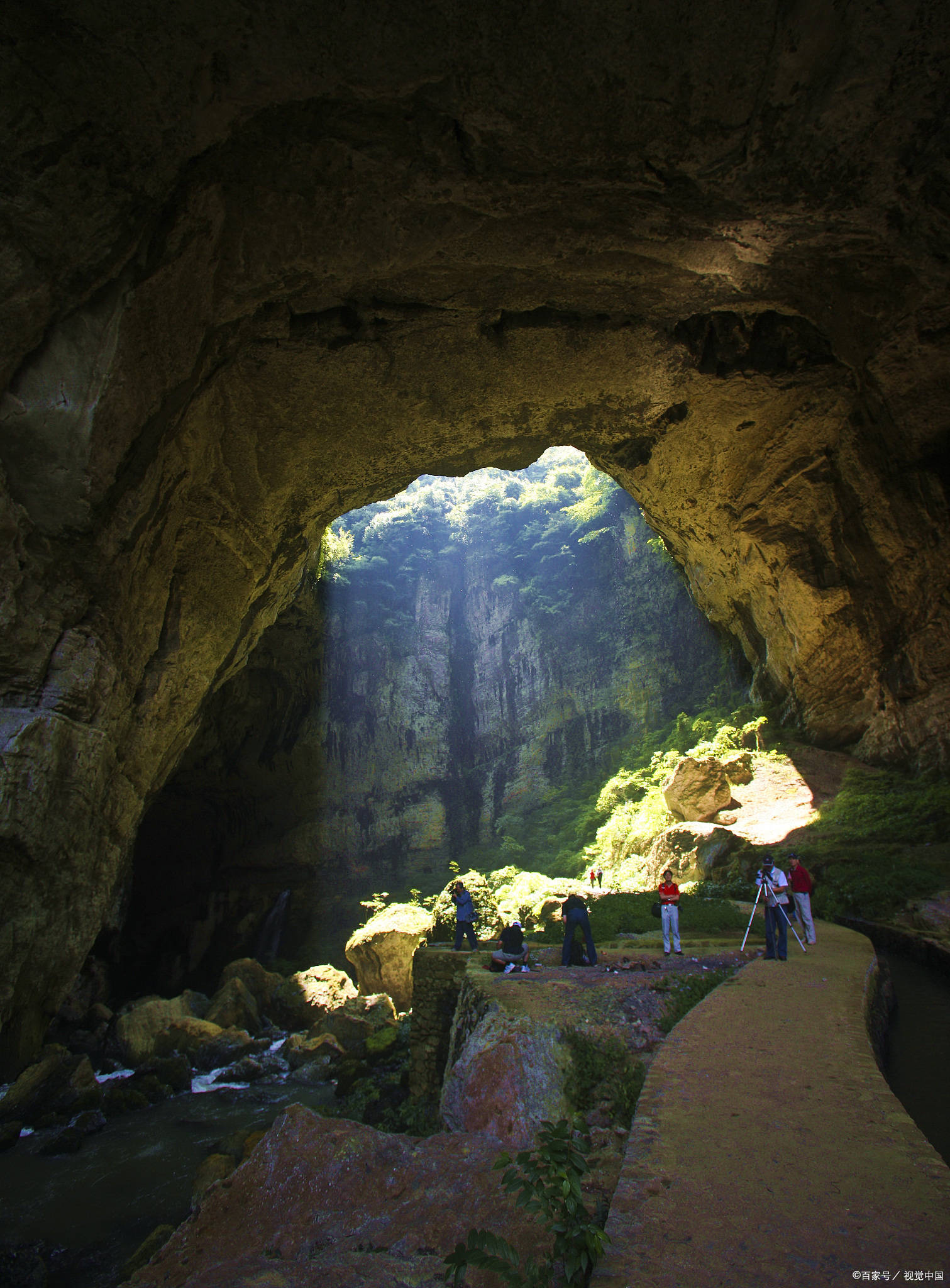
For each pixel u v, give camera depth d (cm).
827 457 1667
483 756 3819
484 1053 564
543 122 801
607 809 2902
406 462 1659
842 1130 346
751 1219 269
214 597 1567
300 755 3272
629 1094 504
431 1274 305
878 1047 569
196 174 812
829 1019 544
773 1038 502
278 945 3059
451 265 1080
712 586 2511
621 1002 666
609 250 1054
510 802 3597
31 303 840
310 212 898
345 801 3516
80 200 776
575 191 909
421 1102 1015
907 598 1683
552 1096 512
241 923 3002
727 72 759
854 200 937
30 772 984
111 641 1181
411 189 887
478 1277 299
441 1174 388
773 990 652
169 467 1188
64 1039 1803
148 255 859
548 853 3089
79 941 1222
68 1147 1188
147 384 976
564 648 3725
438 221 946
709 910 1324
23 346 876
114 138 743
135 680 1331
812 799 1900
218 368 1179
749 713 2489
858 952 861
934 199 917
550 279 1140
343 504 1830
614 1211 282
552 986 727
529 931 1595
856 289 1157
